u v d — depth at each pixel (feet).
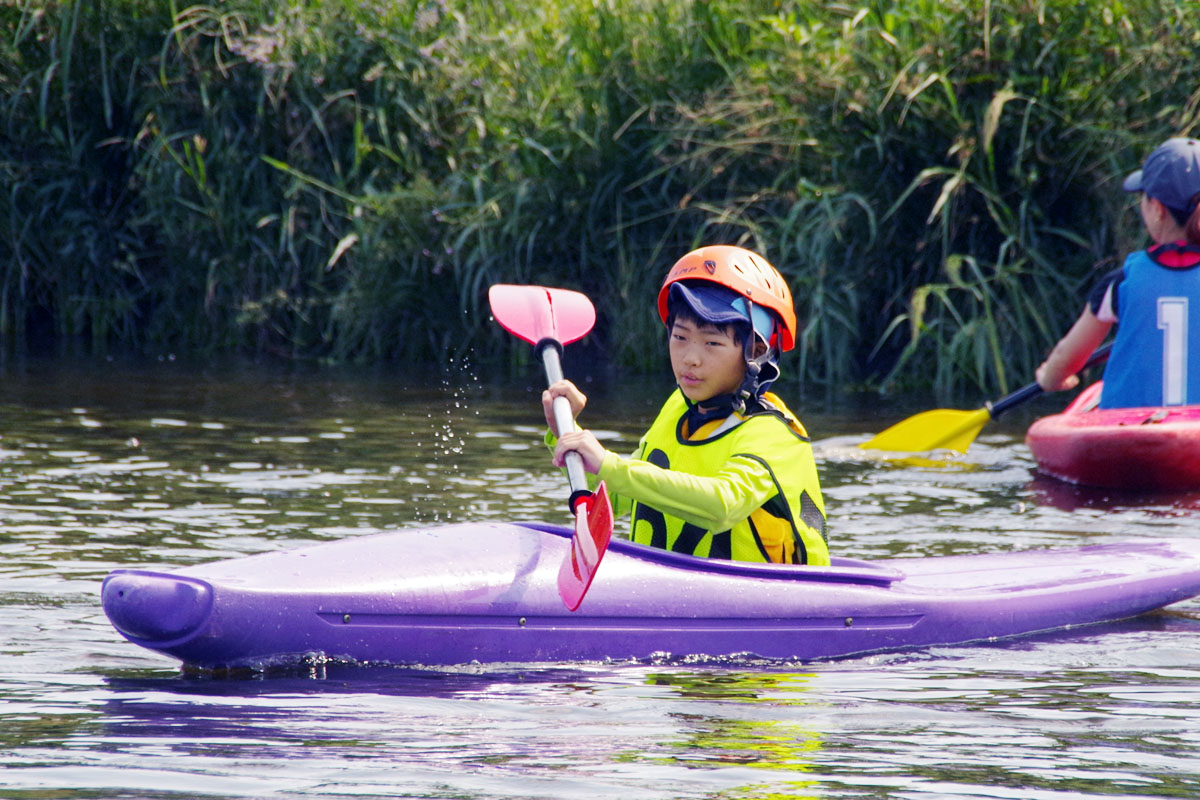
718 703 32.55
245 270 122.21
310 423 80.64
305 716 30.35
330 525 53.36
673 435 41.06
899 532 56.08
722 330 39.55
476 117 121.80
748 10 118.01
